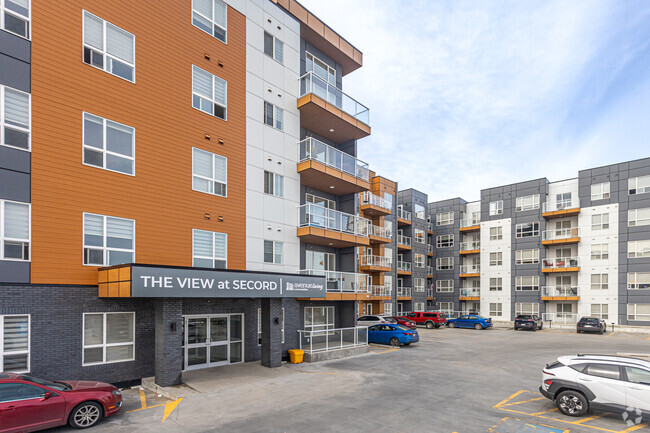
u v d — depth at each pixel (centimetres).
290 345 1825
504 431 888
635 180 3562
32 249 1113
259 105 1836
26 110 1138
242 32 1800
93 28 1301
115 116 1329
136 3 1422
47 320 1123
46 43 1188
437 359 1848
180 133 1513
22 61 1136
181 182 1499
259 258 1756
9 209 1084
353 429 895
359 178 2192
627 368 955
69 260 1182
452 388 1273
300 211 1966
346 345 1973
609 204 3684
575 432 884
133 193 1354
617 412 937
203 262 1545
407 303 4431
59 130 1195
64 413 866
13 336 1068
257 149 1800
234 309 1647
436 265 5094
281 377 1412
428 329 3600
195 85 1587
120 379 1255
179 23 1554
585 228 3800
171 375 1252
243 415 988
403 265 4453
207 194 1583
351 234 2111
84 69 1266
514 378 1432
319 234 1917
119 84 1349
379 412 1018
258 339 1736
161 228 1421
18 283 1080
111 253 1281
